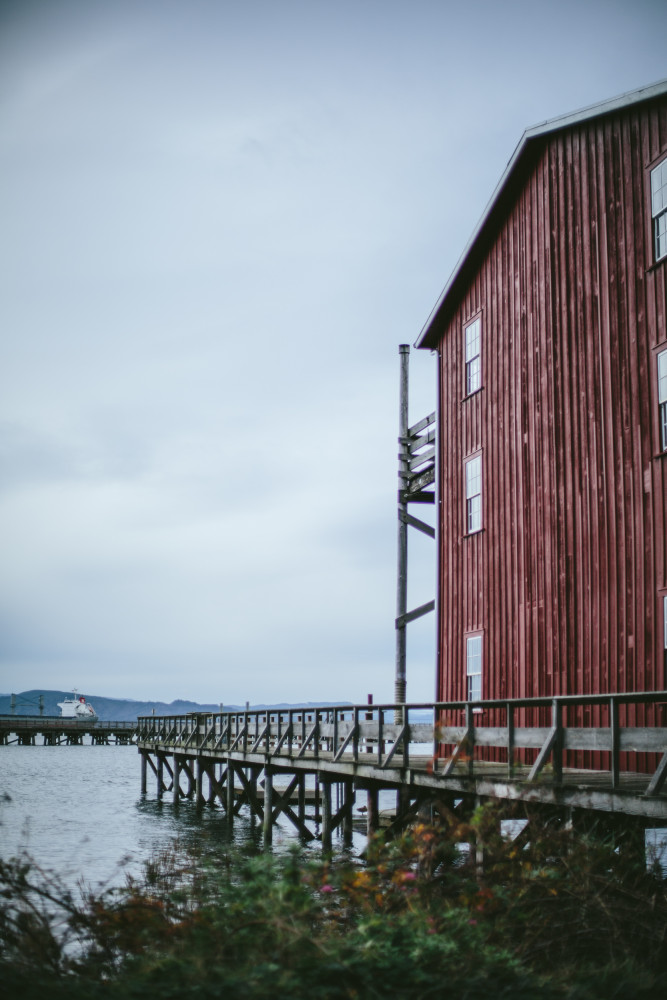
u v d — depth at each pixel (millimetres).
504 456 18938
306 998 6062
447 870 9312
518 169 18922
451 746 18781
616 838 10266
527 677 17359
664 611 13984
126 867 15953
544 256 18094
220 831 23797
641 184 15609
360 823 20094
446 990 6418
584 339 16641
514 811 11109
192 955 6758
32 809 29719
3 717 98438
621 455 15375
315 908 7914
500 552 18812
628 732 9672
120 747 101000
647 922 8016
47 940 7289
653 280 15039
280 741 21141
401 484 23250
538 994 6477
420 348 23328
